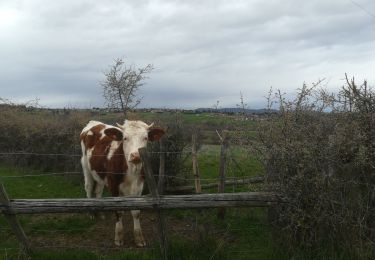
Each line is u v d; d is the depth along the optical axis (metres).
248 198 3.88
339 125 3.99
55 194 6.73
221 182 5.21
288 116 4.00
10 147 9.46
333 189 3.78
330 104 4.13
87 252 4.04
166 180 6.14
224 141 5.17
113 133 4.64
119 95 9.33
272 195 3.87
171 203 3.81
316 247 3.79
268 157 3.98
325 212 3.73
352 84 4.04
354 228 3.77
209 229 4.47
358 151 3.83
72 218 5.33
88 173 5.66
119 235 4.50
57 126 8.91
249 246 4.30
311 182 3.80
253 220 5.04
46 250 4.24
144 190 6.01
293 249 3.84
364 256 3.68
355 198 3.84
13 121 9.60
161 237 3.92
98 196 5.63
